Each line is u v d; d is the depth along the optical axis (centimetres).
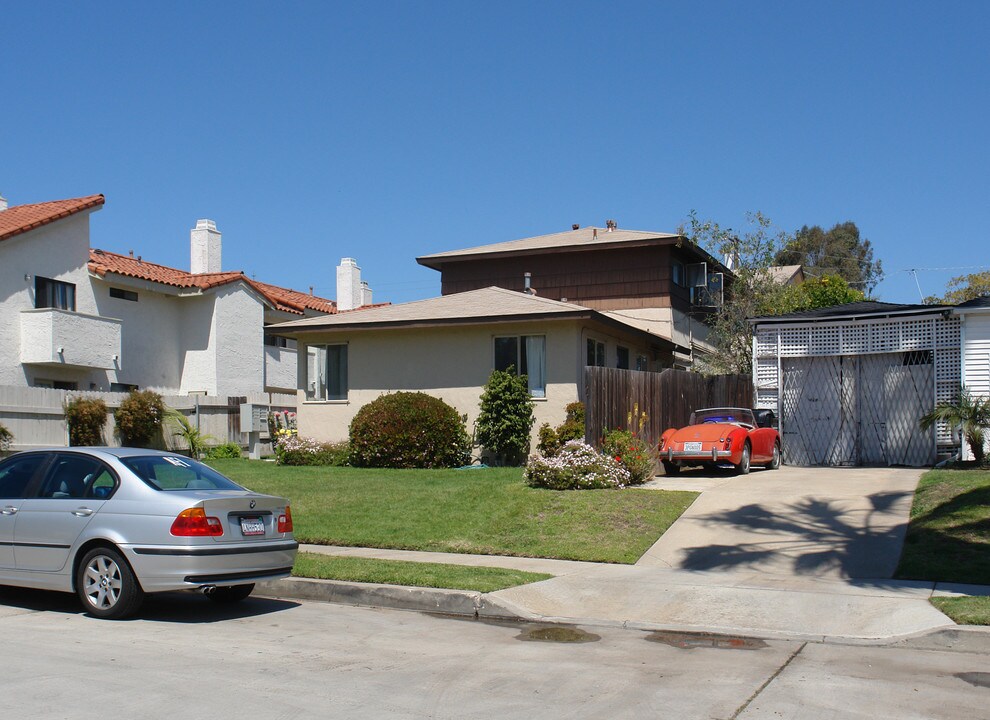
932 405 2066
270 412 2778
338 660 755
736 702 650
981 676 727
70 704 611
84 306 2777
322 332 2330
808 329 2194
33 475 977
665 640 860
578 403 1992
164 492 913
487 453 2134
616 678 714
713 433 1872
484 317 2133
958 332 2023
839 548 1217
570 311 2066
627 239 3189
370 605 1027
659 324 3134
